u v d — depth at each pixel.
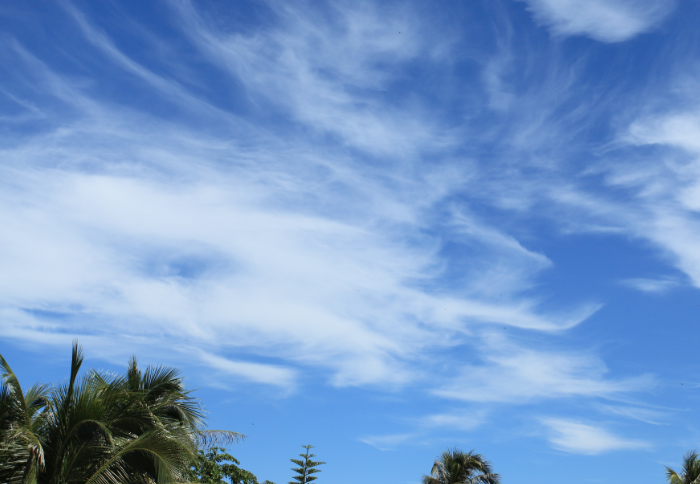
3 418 12.88
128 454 13.33
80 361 13.49
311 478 52.28
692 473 32.56
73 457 12.84
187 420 16.59
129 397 14.35
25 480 11.38
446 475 33.78
